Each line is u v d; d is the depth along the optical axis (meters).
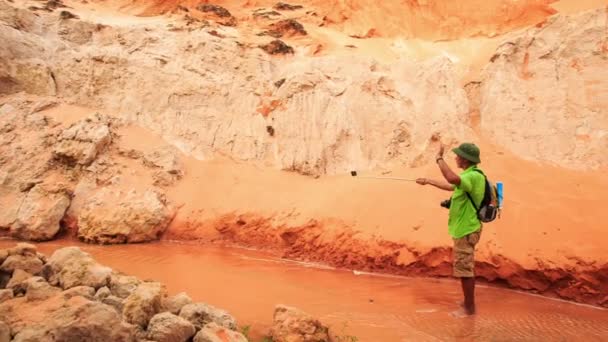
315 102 11.87
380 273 7.94
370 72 12.67
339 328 5.16
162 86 12.72
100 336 3.57
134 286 4.92
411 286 7.12
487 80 12.16
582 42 11.24
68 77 12.46
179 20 15.38
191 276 7.03
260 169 11.45
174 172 10.96
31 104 11.55
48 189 9.83
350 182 10.03
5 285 4.77
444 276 7.55
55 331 3.50
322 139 11.35
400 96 12.21
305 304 5.98
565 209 7.73
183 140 11.95
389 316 5.64
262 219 9.69
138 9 16.86
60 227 9.75
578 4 13.70
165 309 4.67
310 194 10.05
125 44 13.52
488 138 11.12
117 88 12.57
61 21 13.58
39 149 10.60
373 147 11.45
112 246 9.17
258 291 6.44
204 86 12.82
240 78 13.24
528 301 6.55
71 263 4.91
